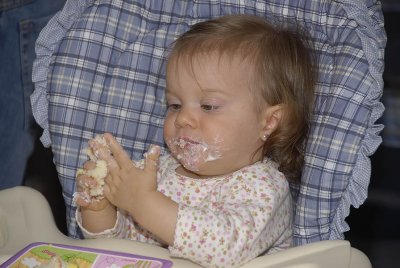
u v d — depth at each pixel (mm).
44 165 2303
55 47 1512
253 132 1425
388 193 2703
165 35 1543
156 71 1539
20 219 1369
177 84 1403
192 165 1400
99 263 1175
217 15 1539
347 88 1408
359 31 1430
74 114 1503
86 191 1334
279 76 1426
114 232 1413
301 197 1454
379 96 1389
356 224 2541
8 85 1964
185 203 1440
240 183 1387
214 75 1379
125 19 1528
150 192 1270
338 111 1412
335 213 1436
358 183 1403
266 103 1427
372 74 1388
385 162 2818
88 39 1505
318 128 1443
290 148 1479
